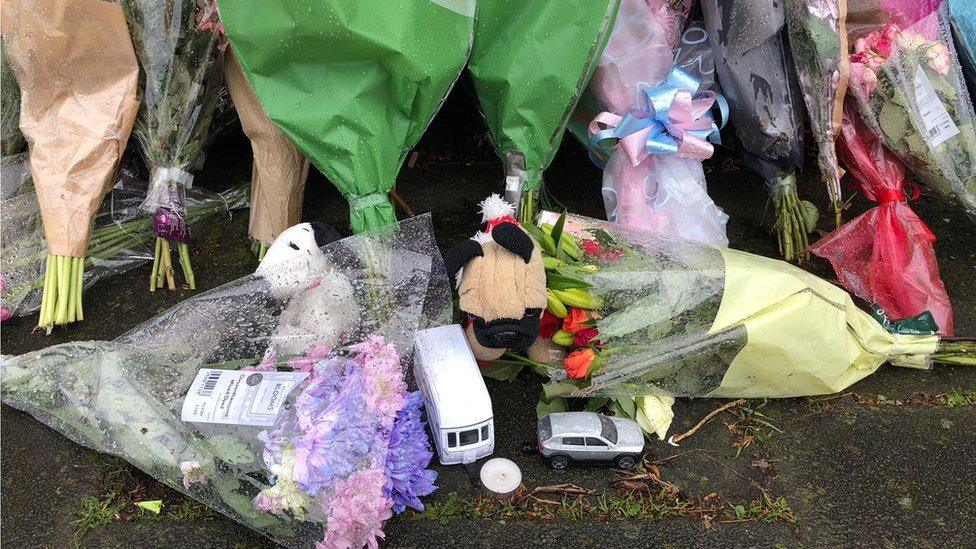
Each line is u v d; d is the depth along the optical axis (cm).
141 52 177
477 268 143
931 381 174
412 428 142
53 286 176
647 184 192
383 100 162
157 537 138
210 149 241
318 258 152
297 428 128
